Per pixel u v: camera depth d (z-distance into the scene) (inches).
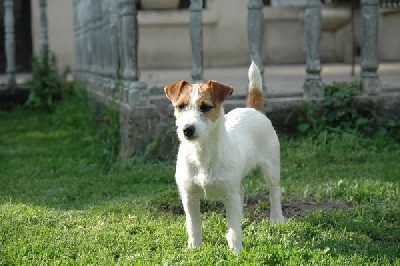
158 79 530.0
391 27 695.7
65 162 400.5
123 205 286.5
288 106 388.2
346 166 349.4
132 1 379.2
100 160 385.7
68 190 325.4
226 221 258.4
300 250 219.0
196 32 383.6
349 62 730.8
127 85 386.9
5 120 600.1
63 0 772.0
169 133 372.5
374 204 276.7
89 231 250.8
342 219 257.4
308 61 391.9
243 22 752.3
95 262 219.6
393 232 248.2
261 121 253.6
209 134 212.7
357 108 391.5
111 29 426.3
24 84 665.6
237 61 756.6
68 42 777.6
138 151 374.3
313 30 387.5
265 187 307.4
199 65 387.2
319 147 371.6
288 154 367.2
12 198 311.3
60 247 233.6
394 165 345.7
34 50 762.2
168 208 284.5
